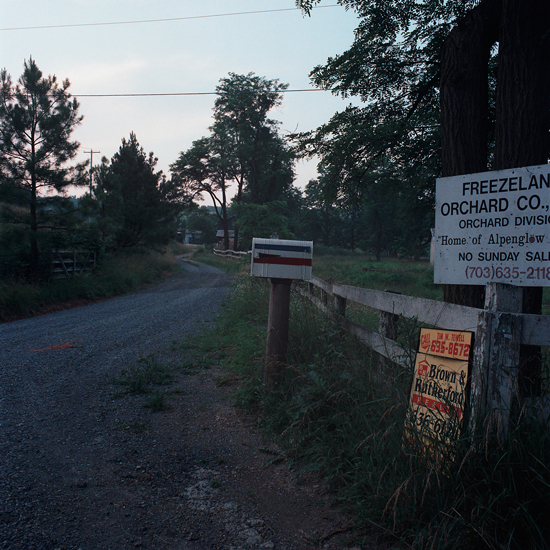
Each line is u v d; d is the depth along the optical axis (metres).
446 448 2.31
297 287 9.01
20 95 12.73
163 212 23.44
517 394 2.24
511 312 2.33
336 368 3.79
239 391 4.51
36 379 5.11
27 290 11.79
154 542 2.22
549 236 2.72
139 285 18.66
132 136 23.98
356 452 2.82
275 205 25.48
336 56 7.23
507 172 2.88
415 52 6.76
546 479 2.06
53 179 12.85
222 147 45.22
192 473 2.99
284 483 2.87
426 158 7.26
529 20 3.95
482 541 2.03
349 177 7.69
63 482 2.79
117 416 4.02
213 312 10.67
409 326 3.08
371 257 59.00
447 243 3.20
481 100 4.53
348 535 2.32
